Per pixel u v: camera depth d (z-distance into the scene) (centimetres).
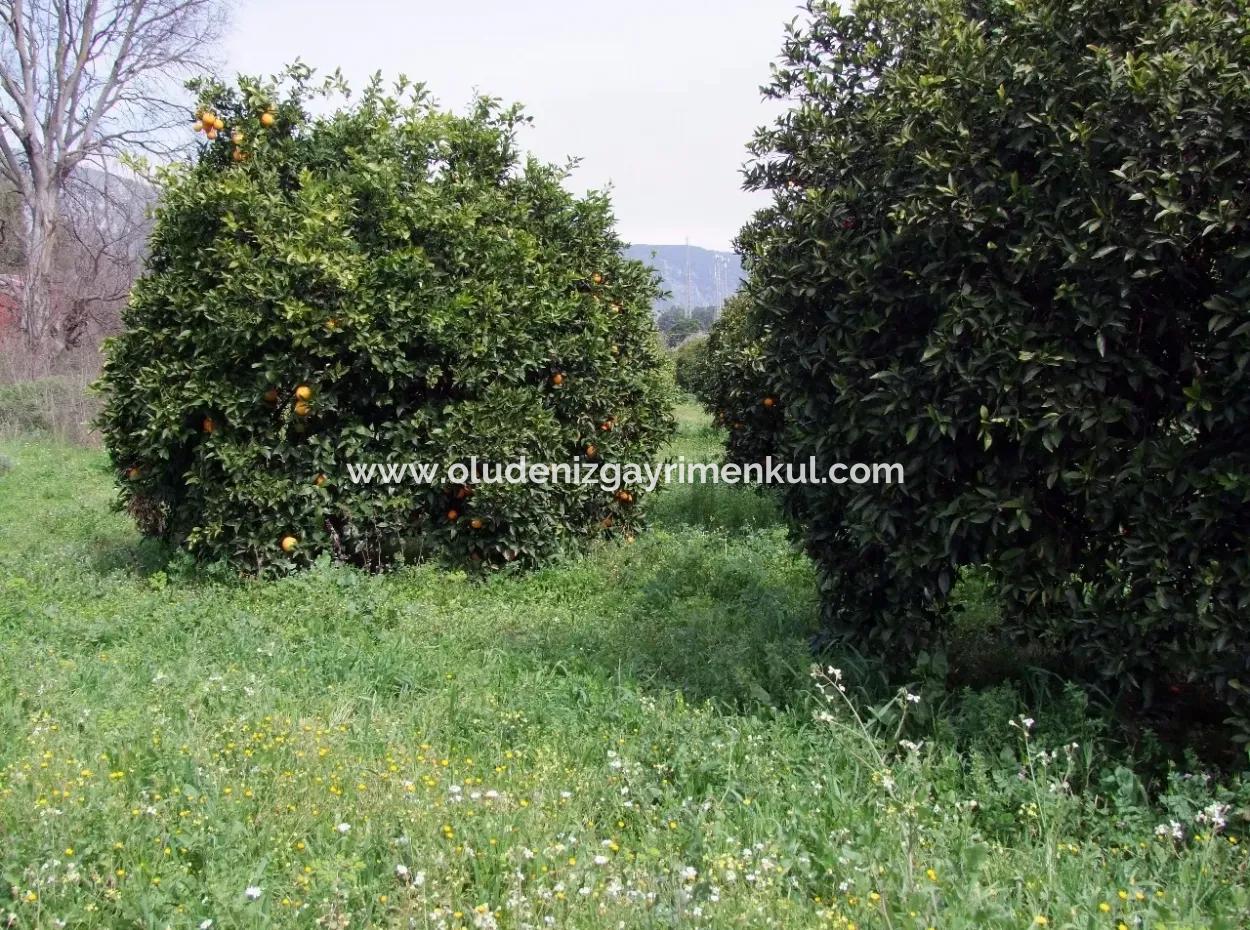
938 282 383
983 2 419
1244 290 321
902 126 392
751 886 287
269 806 322
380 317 660
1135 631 357
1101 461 357
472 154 755
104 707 414
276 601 612
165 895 268
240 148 689
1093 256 337
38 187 2281
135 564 746
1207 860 296
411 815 315
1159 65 332
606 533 820
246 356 648
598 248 817
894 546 409
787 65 465
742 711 434
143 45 2348
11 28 2211
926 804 328
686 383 2622
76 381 1777
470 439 684
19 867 271
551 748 388
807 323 440
